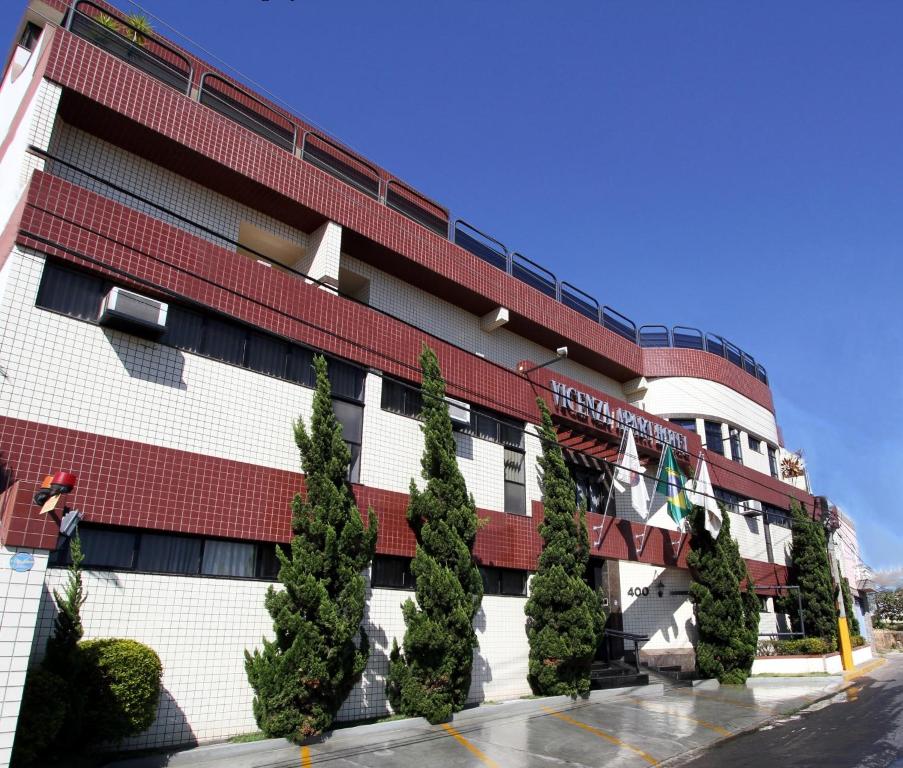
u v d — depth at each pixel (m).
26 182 11.27
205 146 13.86
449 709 13.35
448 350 17.28
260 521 12.34
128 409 11.25
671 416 29.05
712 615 21.97
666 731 13.67
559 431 19.97
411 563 14.12
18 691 7.07
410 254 17.53
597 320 25.22
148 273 11.99
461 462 16.83
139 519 10.85
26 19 14.34
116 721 9.05
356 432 14.76
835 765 10.78
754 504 30.73
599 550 19.80
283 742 10.98
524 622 17.08
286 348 13.95
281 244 16.03
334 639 11.46
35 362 10.40
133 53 14.76
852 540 45.97
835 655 25.08
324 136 18.17
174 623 11.00
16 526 7.36
